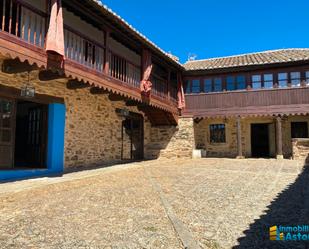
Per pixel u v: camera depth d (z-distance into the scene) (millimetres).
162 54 11695
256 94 14203
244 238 3227
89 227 3553
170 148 14891
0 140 7094
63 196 5137
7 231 3402
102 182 6664
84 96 9859
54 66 6738
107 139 11156
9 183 6328
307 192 5660
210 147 15922
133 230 3457
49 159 8391
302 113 13336
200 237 3252
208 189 5992
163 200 4918
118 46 11164
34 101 7988
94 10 7922
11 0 5809
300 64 13602
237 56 17672
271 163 11445
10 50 5672
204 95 15055
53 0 6492
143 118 14438
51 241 3117
